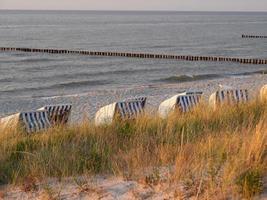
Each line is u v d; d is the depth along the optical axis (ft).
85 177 27.30
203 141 32.04
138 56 270.26
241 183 22.48
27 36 440.04
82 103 115.65
